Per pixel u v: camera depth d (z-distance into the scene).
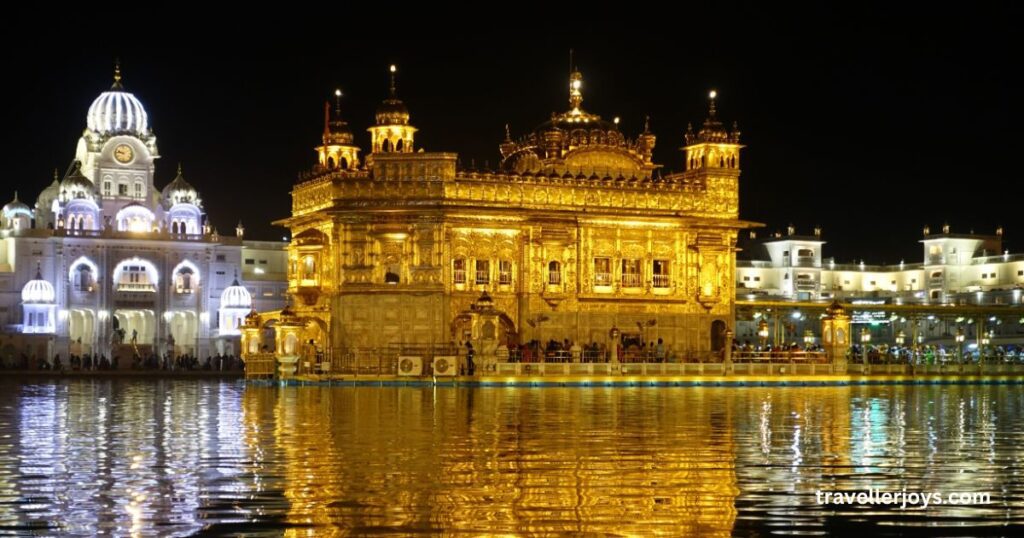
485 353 69.81
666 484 26.52
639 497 24.80
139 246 102.81
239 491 25.41
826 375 76.06
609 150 82.62
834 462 30.66
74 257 100.88
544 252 79.25
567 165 81.44
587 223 80.19
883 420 44.22
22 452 32.16
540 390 65.88
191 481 26.78
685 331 82.38
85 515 22.84
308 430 38.44
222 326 104.75
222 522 22.14
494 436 36.50
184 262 104.31
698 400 56.34
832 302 84.31
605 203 80.88
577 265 80.00
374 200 77.06
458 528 21.61
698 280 82.81
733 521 22.44
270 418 43.47
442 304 76.31
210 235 105.38
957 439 36.84
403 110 79.25
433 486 26.08
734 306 84.06
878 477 27.95
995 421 44.00
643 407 50.41
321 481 26.77
